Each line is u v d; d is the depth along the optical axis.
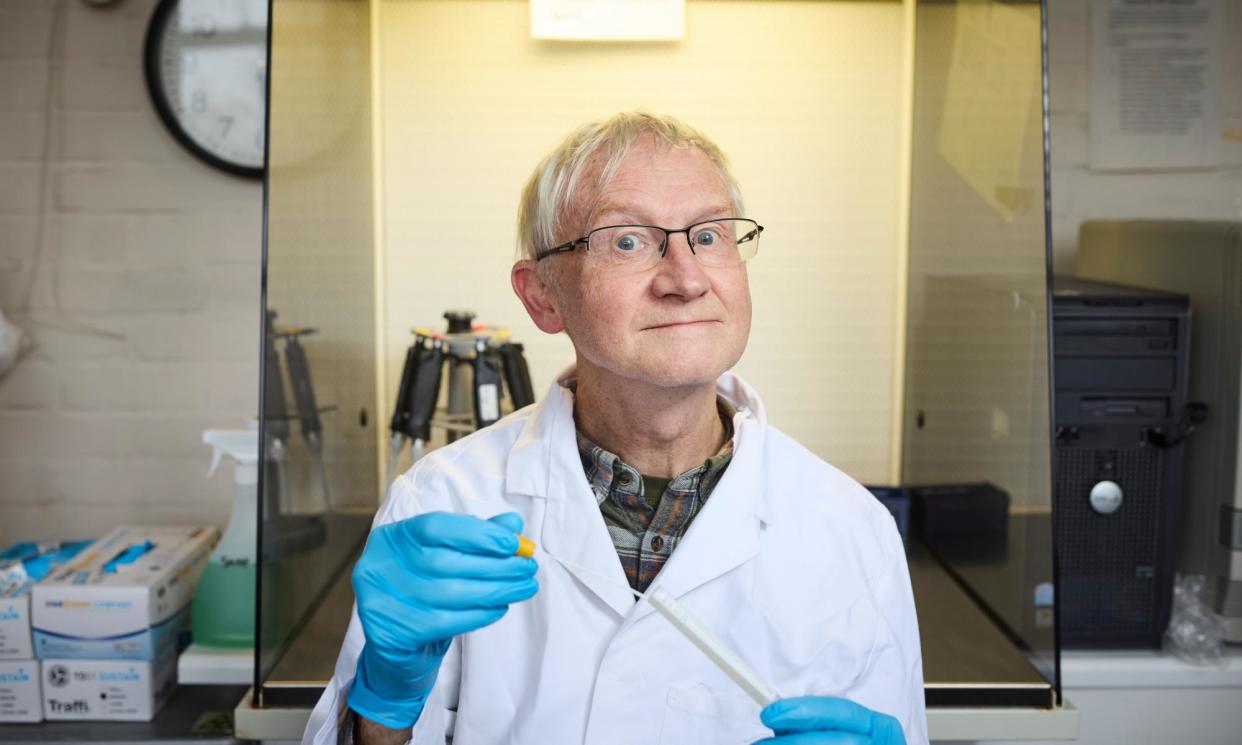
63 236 2.34
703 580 1.06
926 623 1.79
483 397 1.87
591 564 1.07
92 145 2.33
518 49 2.00
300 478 1.68
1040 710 1.56
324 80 1.75
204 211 2.35
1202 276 1.96
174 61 2.28
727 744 1.04
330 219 1.79
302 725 1.55
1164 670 1.88
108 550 2.08
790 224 2.10
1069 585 1.90
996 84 1.72
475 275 2.05
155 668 1.90
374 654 0.96
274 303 1.55
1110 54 2.39
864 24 2.04
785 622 1.09
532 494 1.12
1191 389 2.00
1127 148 2.41
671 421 1.07
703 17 2.02
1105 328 1.84
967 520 1.89
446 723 1.12
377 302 2.05
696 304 1.01
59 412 2.38
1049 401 1.56
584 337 1.04
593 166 1.06
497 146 2.02
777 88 2.05
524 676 1.08
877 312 2.13
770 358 2.14
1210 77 2.39
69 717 1.87
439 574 0.95
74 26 2.30
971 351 1.85
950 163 1.92
